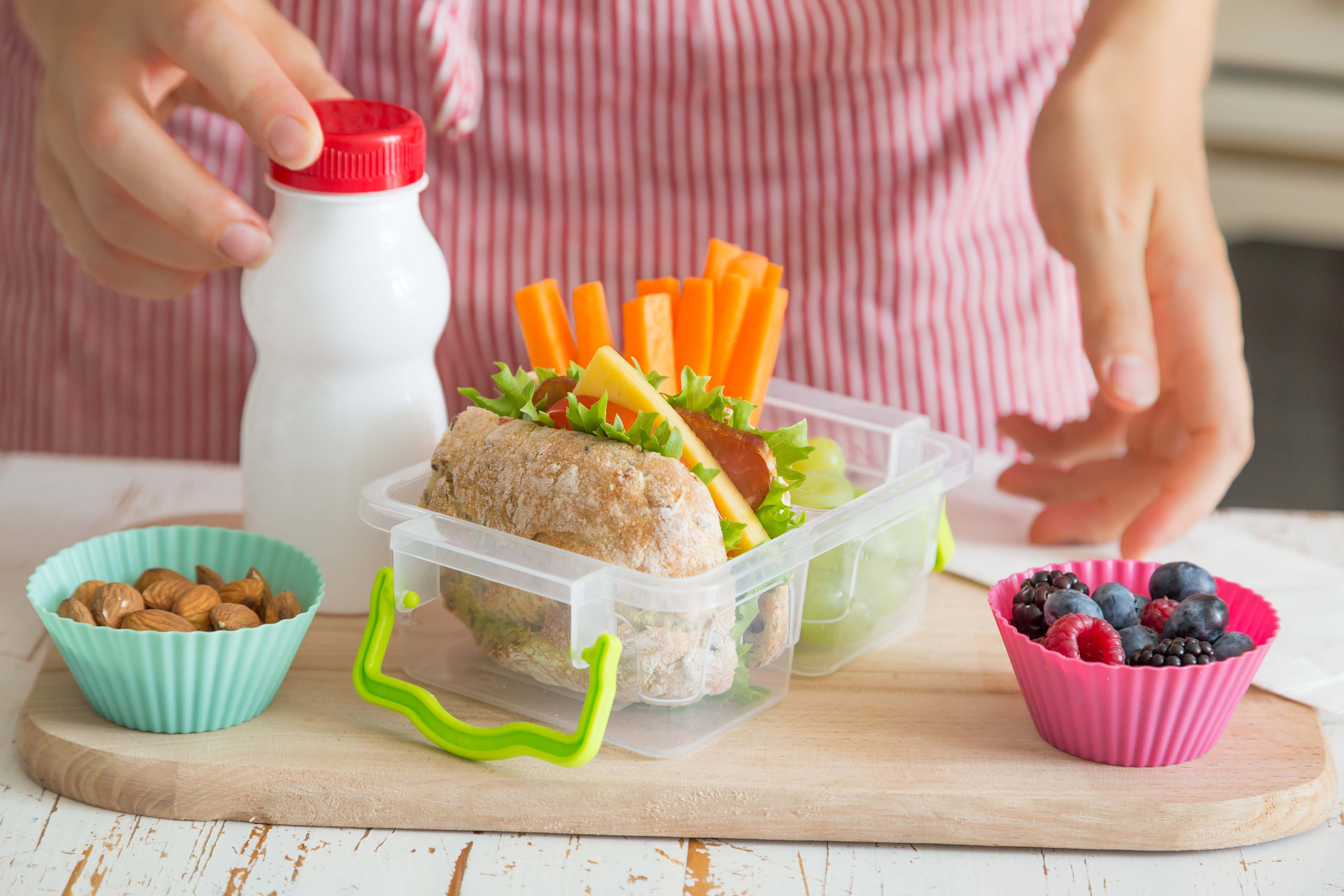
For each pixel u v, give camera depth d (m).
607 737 0.87
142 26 0.93
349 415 0.99
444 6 1.11
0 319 1.61
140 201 0.95
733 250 1.07
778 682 0.92
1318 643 1.02
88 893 0.74
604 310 0.99
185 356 1.56
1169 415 1.19
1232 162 3.44
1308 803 0.83
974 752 0.87
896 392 1.60
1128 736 0.84
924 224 1.54
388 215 0.96
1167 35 1.22
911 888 0.78
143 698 0.83
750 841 0.82
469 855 0.79
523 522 0.86
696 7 1.44
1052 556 1.17
